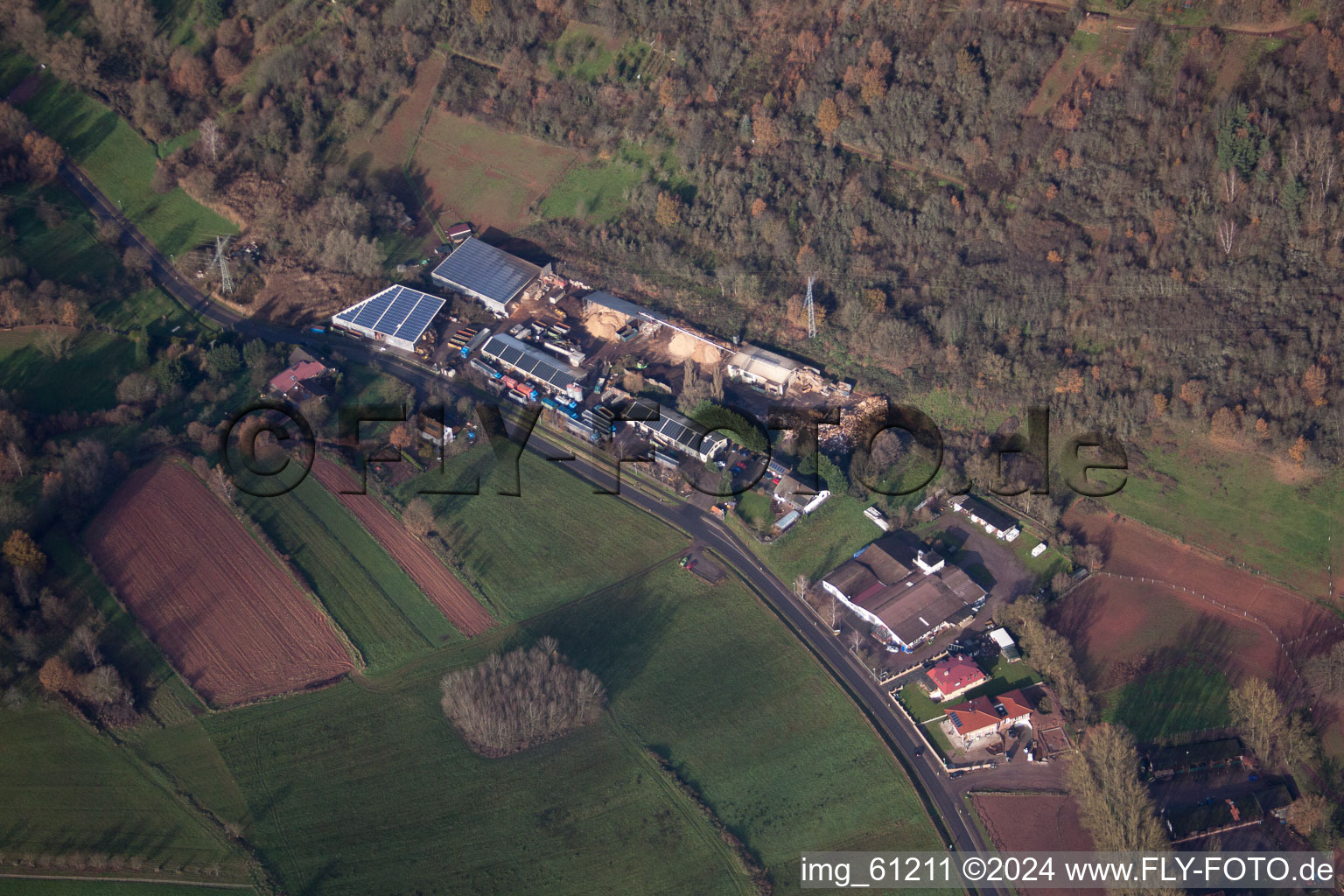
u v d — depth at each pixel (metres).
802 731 165.12
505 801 156.62
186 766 159.88
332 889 147.25
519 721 162.00
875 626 179.25
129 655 171.88
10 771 157.88
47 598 173.50
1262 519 189.62
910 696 169.00
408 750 162.38
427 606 182.00
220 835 152.62
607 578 187.50
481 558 189.62
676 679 172.38
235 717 166.00
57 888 147.50
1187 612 179.38
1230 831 151.50
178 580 182.38
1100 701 167.25
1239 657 172.62
